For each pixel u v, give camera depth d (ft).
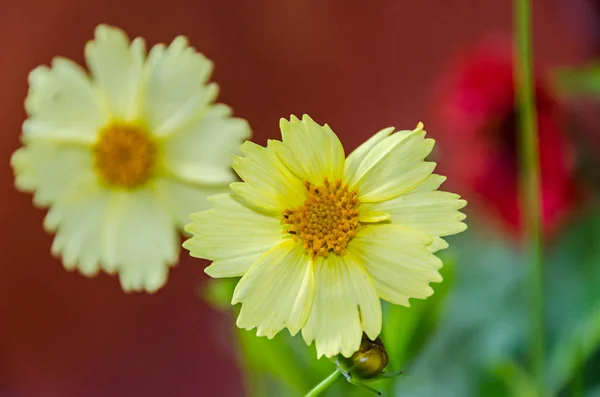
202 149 1.45
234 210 1.31
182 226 1.47
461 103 1.97
